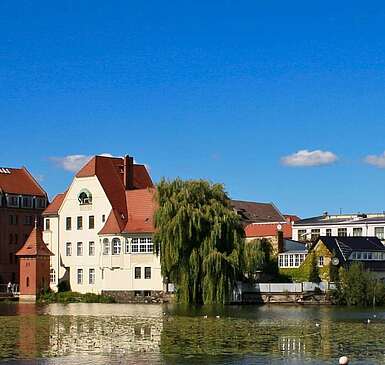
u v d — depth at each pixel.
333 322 86.44
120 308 116.56
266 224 166.00
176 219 119.44
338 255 141.00
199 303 120.06
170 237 119.81
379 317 95.06
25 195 191.38
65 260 156.25
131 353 59.88
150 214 147.38
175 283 121.25
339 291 128.25
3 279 184.25
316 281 137.88
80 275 153.88
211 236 119.00
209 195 124.31
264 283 130.12
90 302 143.00
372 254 145.50
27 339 69.00
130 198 153.00
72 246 155.38
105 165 156.50
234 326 80.88
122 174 157.50
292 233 184.38
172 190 124.06
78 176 156.12
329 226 179.88
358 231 176.62
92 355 58.91
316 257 141.12
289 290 130.62
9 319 91.88
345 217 184.50
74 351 61.03
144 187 161.00
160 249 121.62
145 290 143.38
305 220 186.12
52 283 156.50
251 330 76.44
